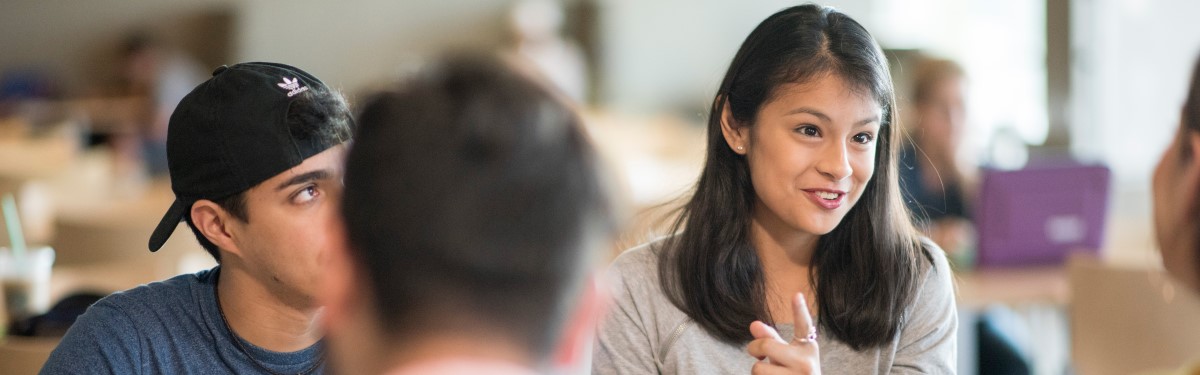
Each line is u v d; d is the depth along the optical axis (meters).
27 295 2.64
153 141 7.18
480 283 0.67
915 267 1.58
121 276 3.07
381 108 0.70
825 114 1.47
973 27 6.96
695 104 10.57
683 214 1.65
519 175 0.67
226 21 10.72
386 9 10.85
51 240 3.19
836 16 1.54
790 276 1.61
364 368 0.71
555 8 10.37
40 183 4.91
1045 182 3.41
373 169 0.68
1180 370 1.11
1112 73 5.50
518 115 0.68
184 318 1.42
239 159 1.33
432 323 0.68
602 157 0.70
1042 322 4.34
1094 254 3.47
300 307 1.40
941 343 1.60
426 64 0.72
